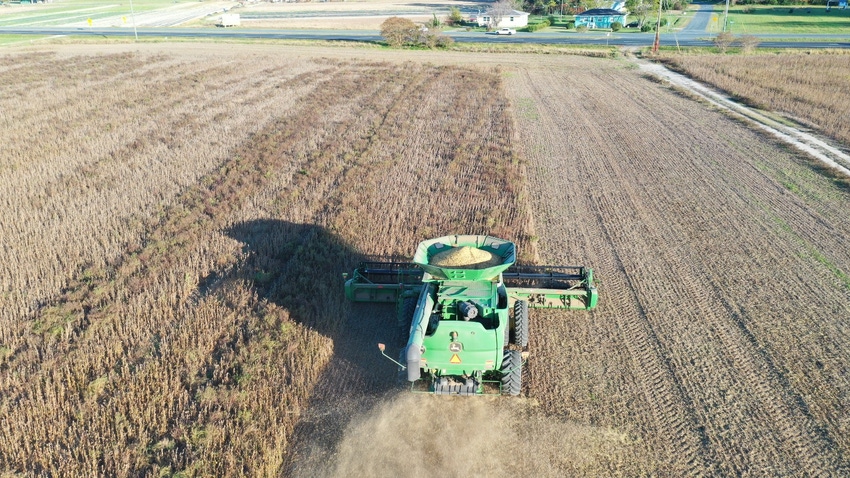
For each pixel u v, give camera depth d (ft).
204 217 60.75
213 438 30.60
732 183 73.10
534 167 79.66
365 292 43.83
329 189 69.67
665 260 52.54
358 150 85.35
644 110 113.91
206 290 46.44
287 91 129.39
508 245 38.45
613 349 39.40
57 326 40.63
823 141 92.99
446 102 118.42
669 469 29.37
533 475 28.73
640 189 71.10
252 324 40.50
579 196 68.80
